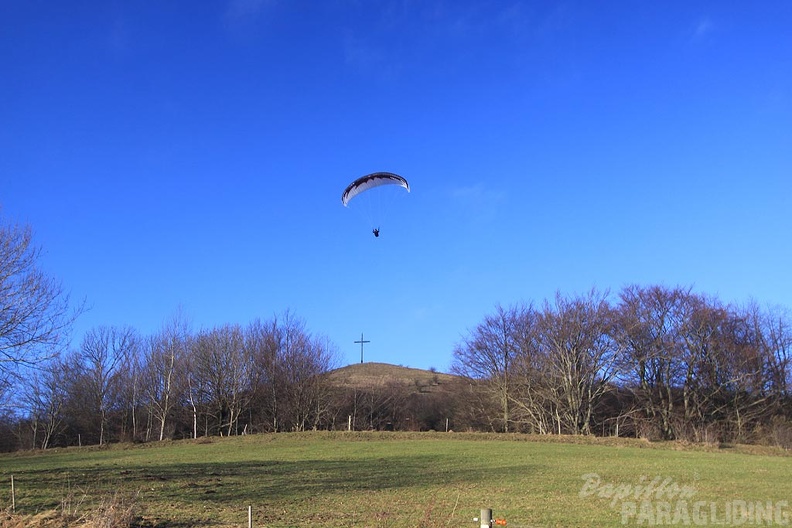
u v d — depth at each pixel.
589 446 38.38
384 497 18.80
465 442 40.84
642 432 49.12
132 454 36.91
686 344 53.91
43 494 17.94
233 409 58.56
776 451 37.47
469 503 17.78
